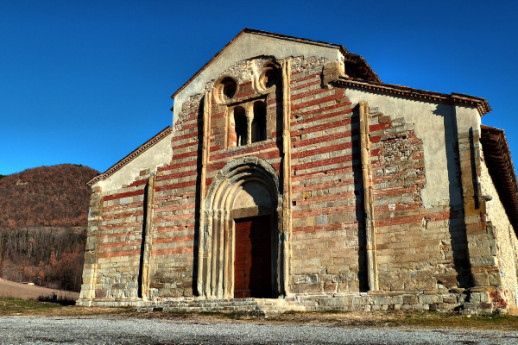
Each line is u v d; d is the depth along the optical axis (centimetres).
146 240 3053
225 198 2928
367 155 2523
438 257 2248
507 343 1272
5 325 1878
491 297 2083
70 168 15725
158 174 3178
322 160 2652
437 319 1989
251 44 3103
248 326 1847
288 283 2548
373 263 2366
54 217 13150
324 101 2738
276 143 2817
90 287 3153
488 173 2531
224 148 2994
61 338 1430
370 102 2602
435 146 2381
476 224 2189
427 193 2344
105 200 3316
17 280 9481
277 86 2919
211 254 2856
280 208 2672
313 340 1377
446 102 2405
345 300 2370
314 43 2861
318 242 2544
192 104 3206
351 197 2519
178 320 2152
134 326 1845
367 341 1345
